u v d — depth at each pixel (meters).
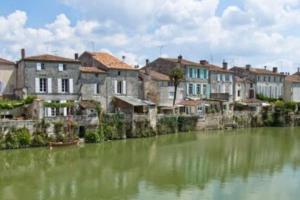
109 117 57.03
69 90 58.97
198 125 71.75
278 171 38.66
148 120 61.69
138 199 29.22
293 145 55.62
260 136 65.69
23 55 56.66
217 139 60.88
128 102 62.38
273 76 104.44
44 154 45.72
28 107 52.62
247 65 100.94
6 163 41.09
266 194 30.50
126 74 66.00
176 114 68.25
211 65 91.81
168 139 59.41
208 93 85.50
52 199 29.41
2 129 47.00
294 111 88.12
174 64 79.19
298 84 109.62
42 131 49.72
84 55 67.12
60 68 58.19
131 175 36.59
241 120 80.69
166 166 40.44
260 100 95.06
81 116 53.56
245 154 47.84
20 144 47.97
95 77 61.81
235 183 33.75
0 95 55.69
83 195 30.39
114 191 31.33
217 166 40.78
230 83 92.00
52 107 54.06
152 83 71.50
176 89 74.25
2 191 31.45
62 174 36.91
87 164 41.12
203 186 32.78
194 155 46.69
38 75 56.31
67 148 49.66
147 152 48.28
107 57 68.44
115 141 56.06
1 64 56.28
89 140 53.81
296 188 32.22
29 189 32.03
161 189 31.97
